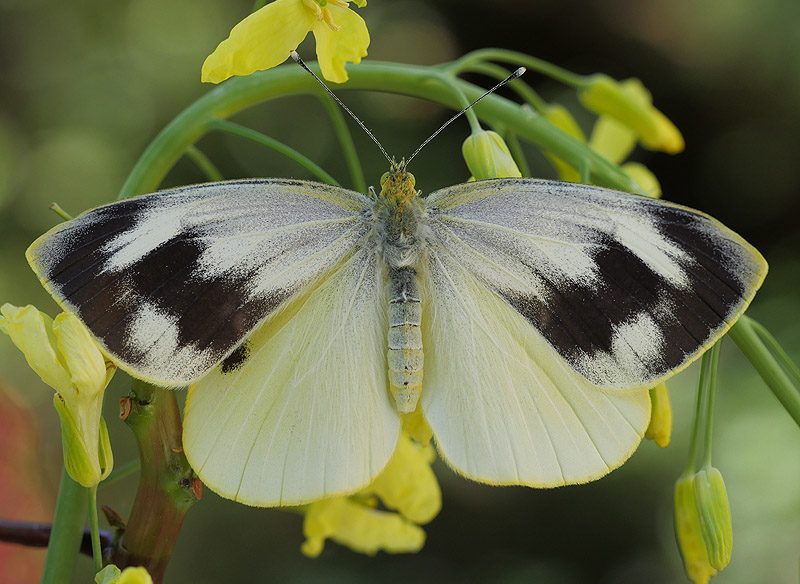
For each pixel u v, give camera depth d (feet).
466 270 0.87
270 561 1.97
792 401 0.87
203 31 2.34
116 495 1.86
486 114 0.90
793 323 2.00
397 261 0.87
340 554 1.99
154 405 0.84
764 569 1.61
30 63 2.31
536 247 0.85
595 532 1.98
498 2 2.45
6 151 2.24
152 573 0.85
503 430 0.85
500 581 1.99
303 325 0.86
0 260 2.14
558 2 2.41
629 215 0.84
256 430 0.84
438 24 2.50
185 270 0.82
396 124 2.26
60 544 0.85
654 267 0.83
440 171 2.22
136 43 2.33
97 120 2.27
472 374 0.86
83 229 0.81
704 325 0.83
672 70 2.38
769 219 2.38
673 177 2.44
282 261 0.84
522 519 2.03
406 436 0.93
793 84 2.25
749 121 2.35
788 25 2.21
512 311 0.86
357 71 0.90
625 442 0.84
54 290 0.80
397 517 0.95
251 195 0.84
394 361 0.86
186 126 0.89
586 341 0.84
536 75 2.45
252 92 0.89
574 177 0.93
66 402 0.81
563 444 0.85
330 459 0.84
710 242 0.83
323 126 2.26
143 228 0.82
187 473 0.84
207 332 0.82
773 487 1.64
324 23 0.84
